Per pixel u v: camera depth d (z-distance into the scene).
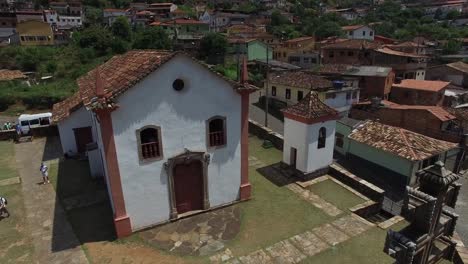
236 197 16.45
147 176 13.64
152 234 13.88
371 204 16.59
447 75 51.50
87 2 107.38
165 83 12.95
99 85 12.07
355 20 106.25
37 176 20.02
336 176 19.42
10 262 12.30
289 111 19.09
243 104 15.09
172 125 13.61
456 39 73.56
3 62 57.28
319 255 12.70
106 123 12.20
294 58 63.56
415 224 6.79
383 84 39.44
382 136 22.47
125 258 12.44
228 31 78.31
